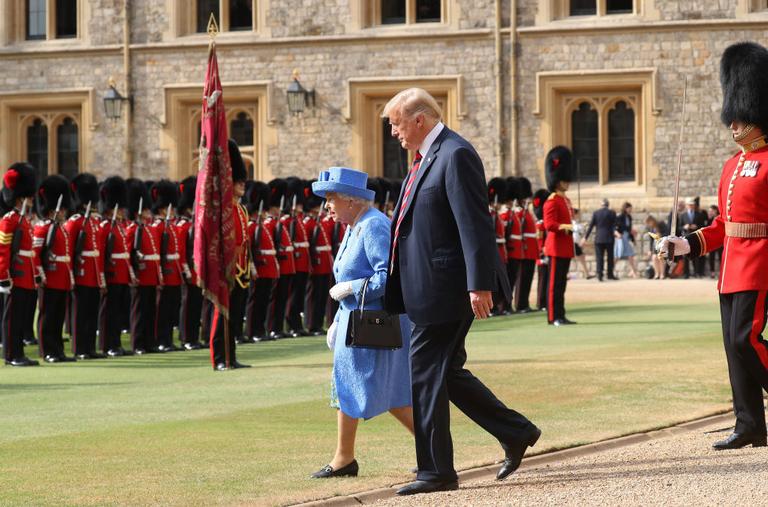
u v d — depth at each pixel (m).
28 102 39.06
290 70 37.84
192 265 21.59
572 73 36.44
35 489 9.20
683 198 36.09
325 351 20.27
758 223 10.02
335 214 9.78
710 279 36.22
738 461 9.33
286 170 37.94
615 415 12.12
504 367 16.08
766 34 35.47
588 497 8.25
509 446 9.16
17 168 18.86
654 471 9.09
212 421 12.45
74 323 20.16
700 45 35.81
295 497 8.78
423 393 8.80
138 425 12.28
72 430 12.04
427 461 8.80
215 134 18.06
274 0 37.94
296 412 13.00
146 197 22.73
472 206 8.52
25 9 39.72
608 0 36.66
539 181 36.75
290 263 23.56
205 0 38.88
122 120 38.53
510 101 36.81
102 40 38.72
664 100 36.09
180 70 38.28
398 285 9.07
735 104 10.26
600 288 33.06
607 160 37.00
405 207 8.84
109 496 8.90
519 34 36.66
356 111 37.50
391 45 37.34
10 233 18.61
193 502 8.65
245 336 23.06
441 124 8.97
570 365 16.20
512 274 28.31
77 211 20.94
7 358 18.88
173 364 18.77
